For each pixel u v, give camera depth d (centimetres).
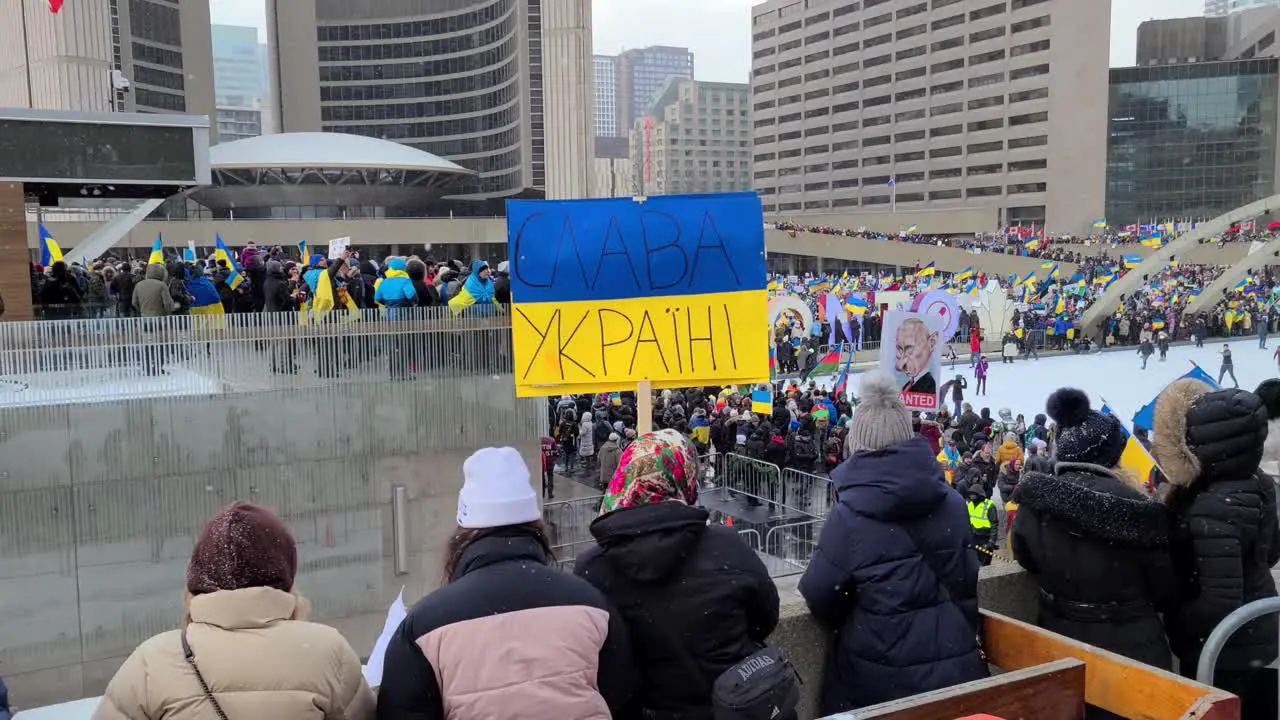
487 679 236
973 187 10506
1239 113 11231
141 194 1378
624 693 270
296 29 10600
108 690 228
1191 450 358
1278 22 12788
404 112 10775
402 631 246
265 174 8206
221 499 1077
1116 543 337
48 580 1002
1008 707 275
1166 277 5897
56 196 1392
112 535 1027
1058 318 4459
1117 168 11750
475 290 1180
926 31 10862
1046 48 9800
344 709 235
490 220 7288
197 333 1059
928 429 1584
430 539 1175
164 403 1041
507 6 9319
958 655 311
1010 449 1725
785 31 12719
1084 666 289
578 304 561
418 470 1166
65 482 1004
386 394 1145
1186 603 362
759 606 291
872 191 11619
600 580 282
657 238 562
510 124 9562
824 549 326
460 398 1180
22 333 980
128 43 8069
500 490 262
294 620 238
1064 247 8094
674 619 276
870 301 4075
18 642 992
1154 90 11512
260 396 1087
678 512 278
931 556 316
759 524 1603
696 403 2408
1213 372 3728
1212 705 261
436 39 10581
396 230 7100
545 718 235
